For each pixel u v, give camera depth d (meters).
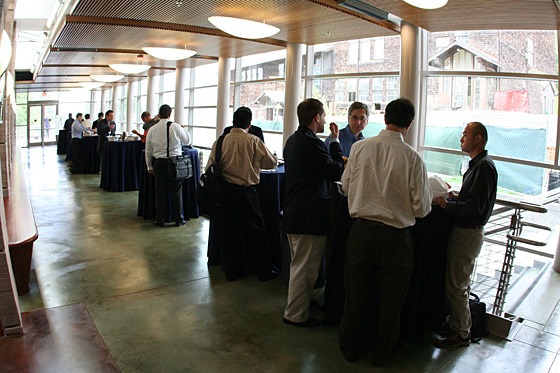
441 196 2.63
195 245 4.74
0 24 2.49
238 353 2.56
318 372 2.38
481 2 3.49
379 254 2.31
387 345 2.41
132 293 3.40
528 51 4.55
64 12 4.74
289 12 4.37
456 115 5.21
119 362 2.43
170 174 5.30
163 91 12.64
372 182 2.32
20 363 2.37
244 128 3.63
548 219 4.61
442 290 2.79
